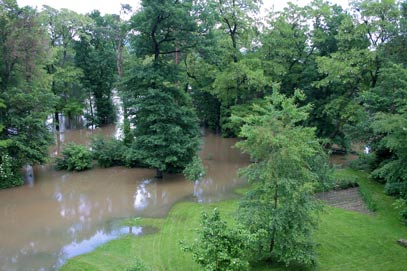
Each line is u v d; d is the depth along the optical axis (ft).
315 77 90.58
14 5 72.95
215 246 31.17
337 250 42.47
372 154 73.20
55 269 41.01
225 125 93.45
